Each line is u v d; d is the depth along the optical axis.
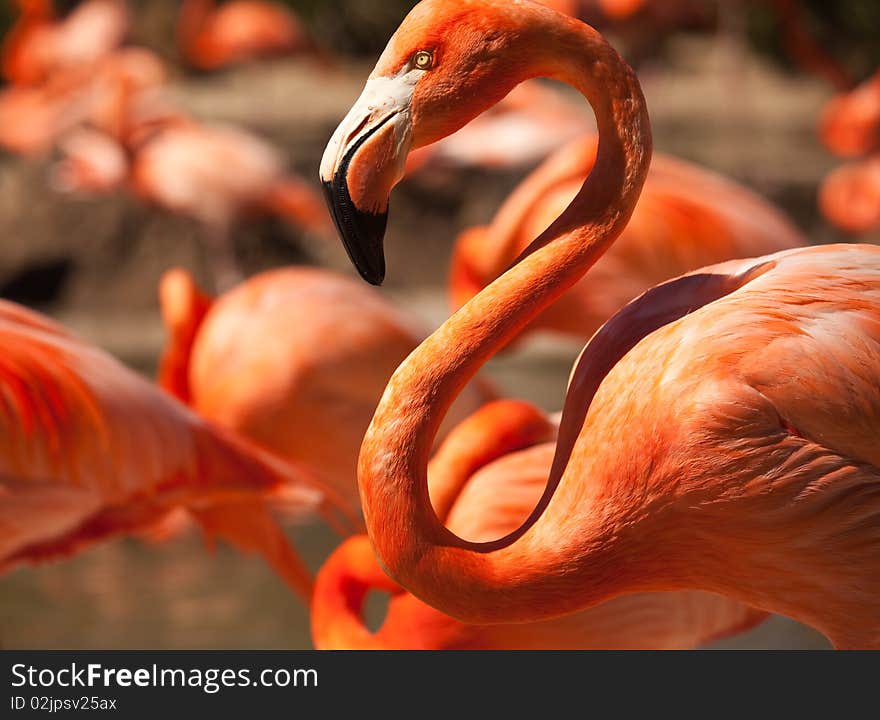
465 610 3.75
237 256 17.86
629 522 3.76
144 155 16.56
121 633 7.56
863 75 24.06
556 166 9.14
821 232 17.28
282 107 21.16
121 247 17.45
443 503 5.31
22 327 6.39
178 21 25.48
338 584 5.41
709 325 3.73
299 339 7.88
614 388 3.82
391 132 3.70
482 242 9.37
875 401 3.63
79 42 22.94
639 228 8.77
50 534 6.34
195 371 8.19
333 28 25.47
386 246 17.89
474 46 3.68
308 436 7.94
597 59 3.71
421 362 3.75
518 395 12.42
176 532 9.45
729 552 3.79
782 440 3.62
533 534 3.81
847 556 3.70
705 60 24.89
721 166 17.86
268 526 6.95
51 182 17.67
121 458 6.36
